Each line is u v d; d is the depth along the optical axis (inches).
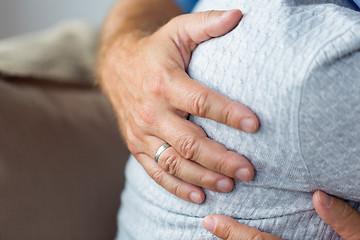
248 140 17.6
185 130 18.6
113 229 30.6
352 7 18.4
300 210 18.2
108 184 30.5
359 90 15.9
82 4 59.6
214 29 18.2
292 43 16.5
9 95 27.9
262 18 17.4
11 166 26.0
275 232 18.6
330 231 18.7
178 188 19.4
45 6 59.3
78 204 28.5
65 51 37.1
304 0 17.7
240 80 17.3
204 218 19.1
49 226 27.0
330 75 15.9
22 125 27.3
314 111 16.1
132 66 21.7
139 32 26.3
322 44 16.0
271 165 17.5
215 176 18.5
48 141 28.1
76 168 28.9
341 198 18.4
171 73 19.0
